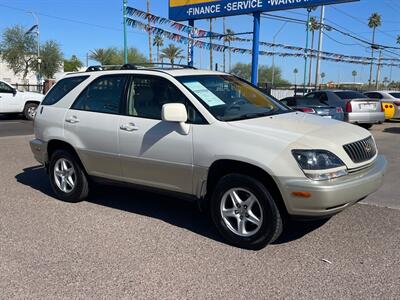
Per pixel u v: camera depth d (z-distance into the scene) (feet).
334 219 18.16
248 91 18.99
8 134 46.19
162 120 17.10
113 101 19.03
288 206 14.35
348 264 14.06
